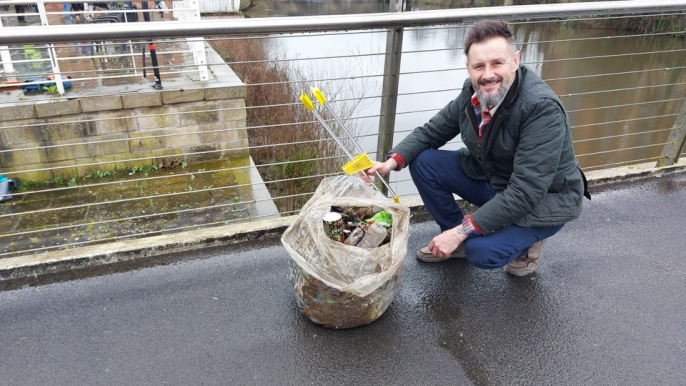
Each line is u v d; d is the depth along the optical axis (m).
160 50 6.50
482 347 1.84
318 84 7.84
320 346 1.83
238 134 5.64
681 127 3.09
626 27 12.06
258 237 2.50
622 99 10.59
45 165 5.07
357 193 2.03
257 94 7.84
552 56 12.19
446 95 10.07
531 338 1.88
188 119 5.38
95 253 2.27
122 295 2.09
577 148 9.31
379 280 1.71
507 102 1.76
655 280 2.22
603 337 1.89
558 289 2.16
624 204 2.84
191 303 2.04
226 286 2.15
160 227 4.25
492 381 1.69
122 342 1.84
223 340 1.85
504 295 2.12
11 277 2.18
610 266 2.31
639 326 1.95
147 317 1.96
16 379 1.68
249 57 9.86
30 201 4.74
